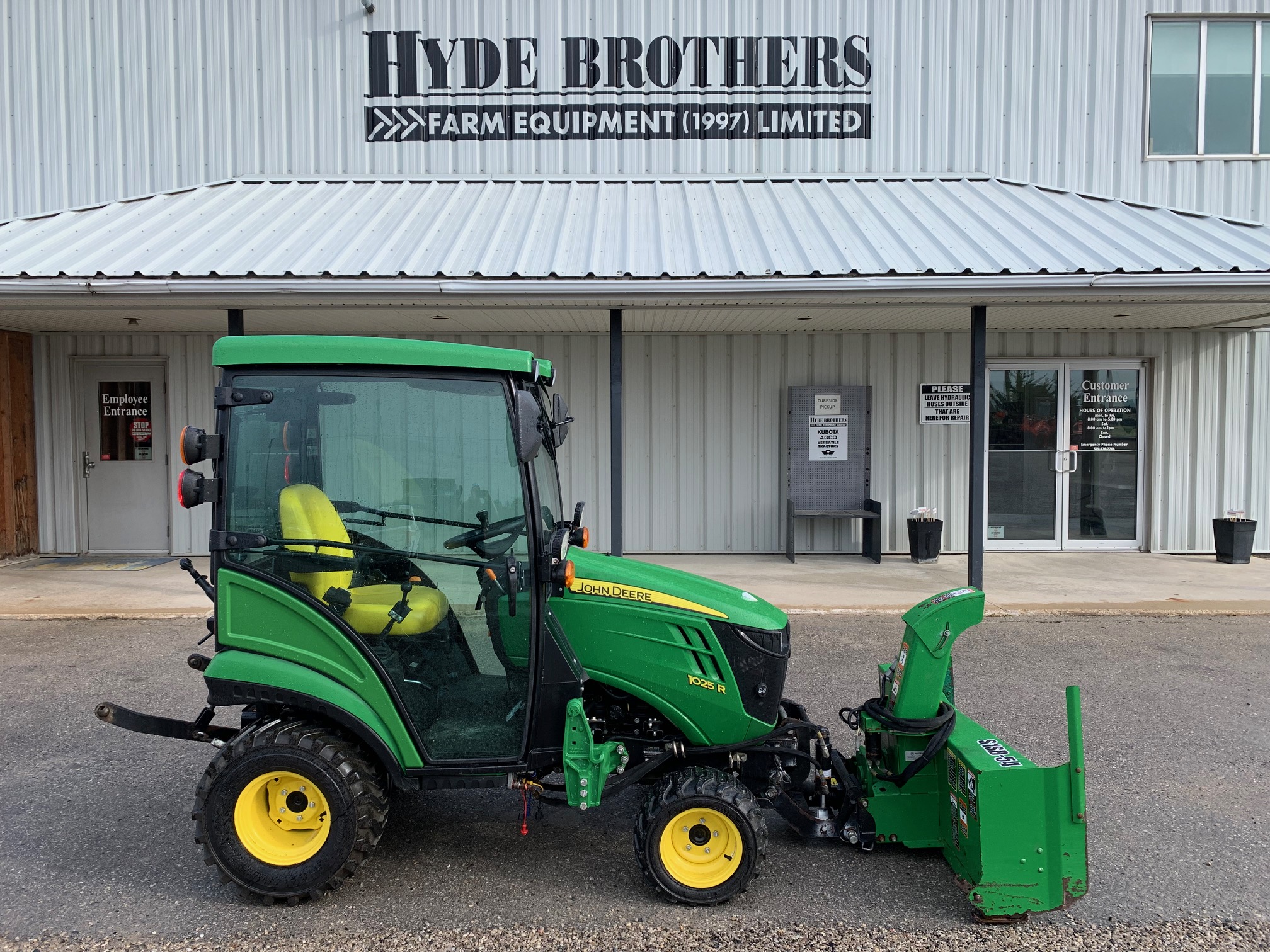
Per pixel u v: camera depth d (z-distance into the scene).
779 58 10.73
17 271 7.66
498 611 3.50
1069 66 10.75
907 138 10.84
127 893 3.46
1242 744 5.01
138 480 10.90
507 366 3.43
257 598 3.46
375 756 3.59
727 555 10.99
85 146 10.69
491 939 3.16
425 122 10.79
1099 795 4.36
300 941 3.15
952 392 10.90
